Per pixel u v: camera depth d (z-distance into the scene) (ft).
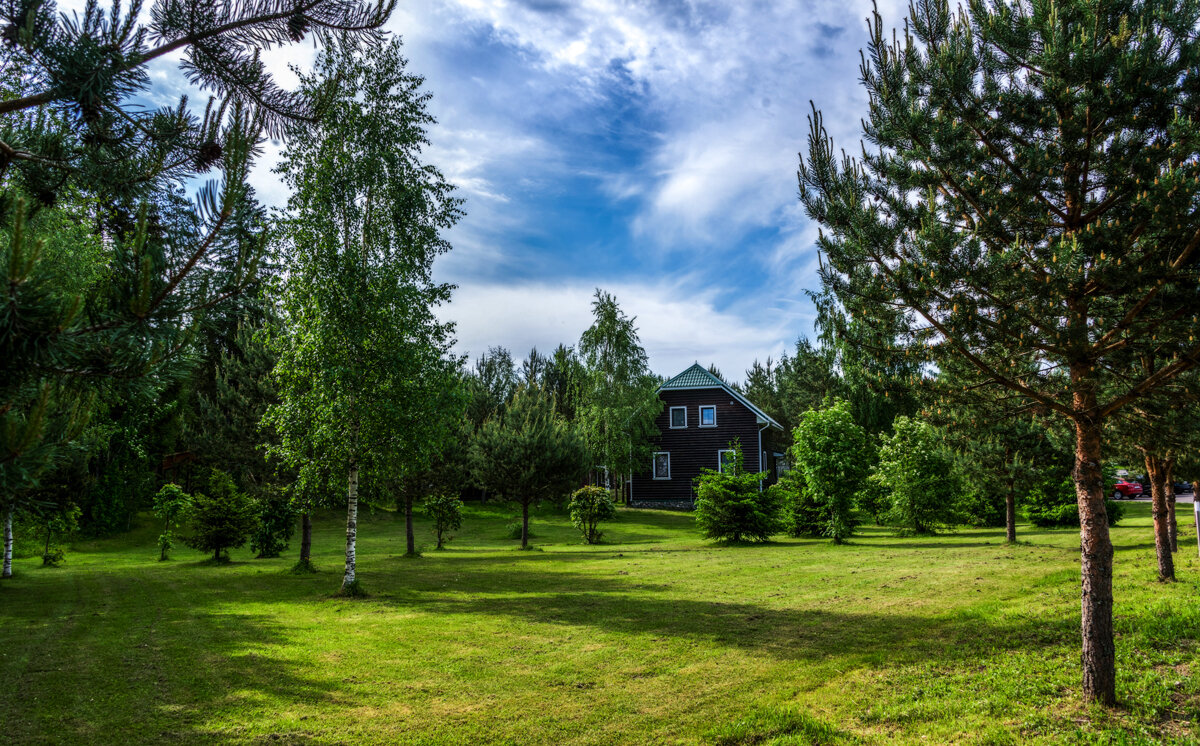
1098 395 24.76
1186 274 16.84
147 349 9.77
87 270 12.27
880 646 26.76
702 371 144.66
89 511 94.63
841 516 74.02
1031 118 20.27
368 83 47.93
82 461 10.75
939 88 21.42
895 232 21.29
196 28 11.24
